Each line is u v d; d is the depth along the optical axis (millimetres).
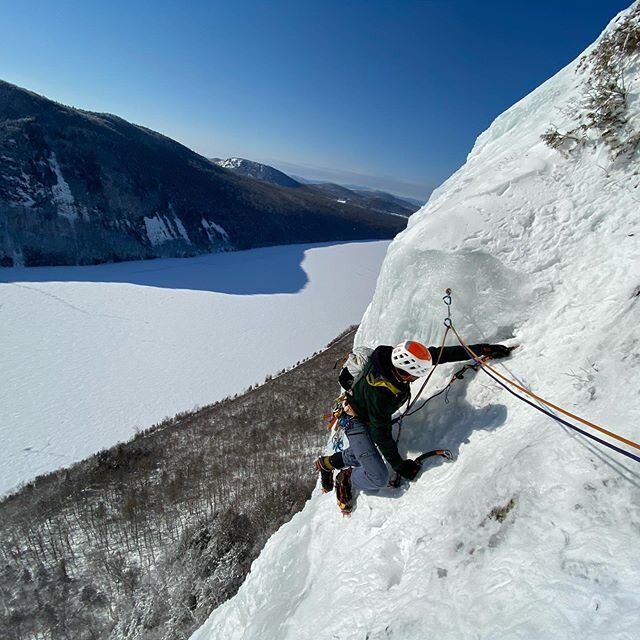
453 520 2588
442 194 5574
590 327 2953
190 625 10328
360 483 3424
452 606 2141
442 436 3346
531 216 3756
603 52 4363
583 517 2074
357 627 2537
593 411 2477
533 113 5504
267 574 4352
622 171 3537
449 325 3672
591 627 1661
